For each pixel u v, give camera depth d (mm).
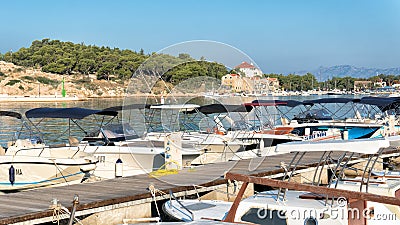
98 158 13062
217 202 8898
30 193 9641
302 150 7535
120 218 9086
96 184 10508
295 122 18203
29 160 11844
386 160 14586
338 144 7426
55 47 105312
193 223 5359
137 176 11367
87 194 9469
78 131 18859
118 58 99500
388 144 7457
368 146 7324
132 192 9578
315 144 7508
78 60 98188
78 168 12094
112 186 10242
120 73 96062
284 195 7320
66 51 102938
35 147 12383
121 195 9328
